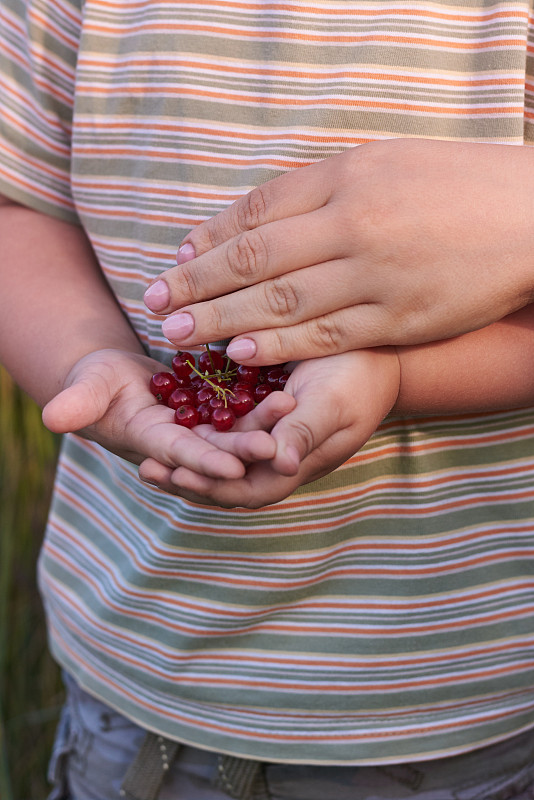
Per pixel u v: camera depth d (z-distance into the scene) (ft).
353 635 1.92
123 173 1.91
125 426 1.68
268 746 1.96
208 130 1.82
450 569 1.91
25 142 2.05
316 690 1.93
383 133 1.75
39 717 3.56
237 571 1.88
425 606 1.91
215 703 1.96
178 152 1.83
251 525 1.83
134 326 1.97
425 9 1.72
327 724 1.94
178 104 1.82
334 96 1.74
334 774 1.99
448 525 1.90
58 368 1.88
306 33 1.76
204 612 1.91
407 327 1.62
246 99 1.80
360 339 1.63
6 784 3.17
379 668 1.92
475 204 1.58
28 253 2.06
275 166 1.78
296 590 1.89
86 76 1.90
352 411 1.59
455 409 1.77
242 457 1.50
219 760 1.99
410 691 1.94
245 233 1.63
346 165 1.62
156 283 1.70
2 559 3.35
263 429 1.59
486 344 1.72
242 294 1.64
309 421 1.54
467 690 1.95
